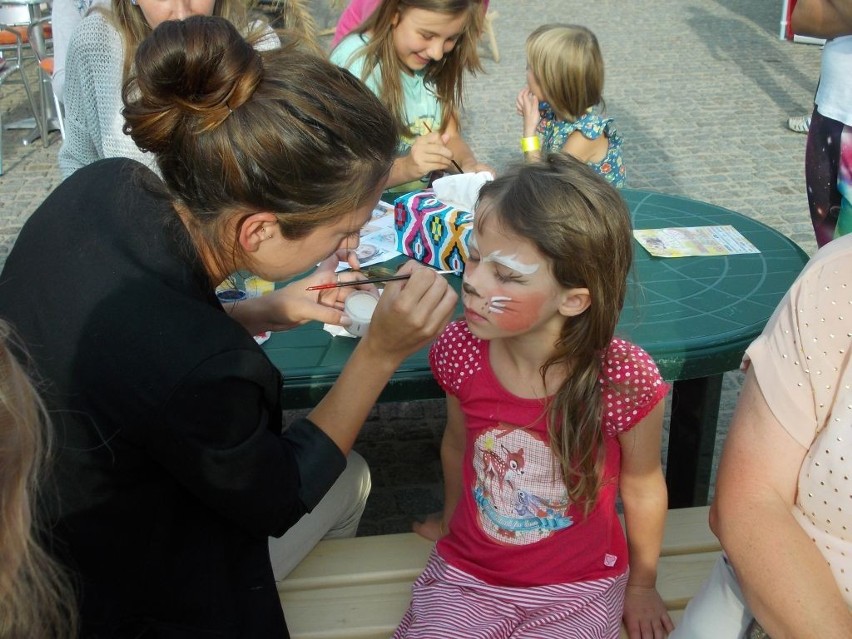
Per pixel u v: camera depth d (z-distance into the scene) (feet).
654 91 23.72
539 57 11.50
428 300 5.00
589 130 11.62
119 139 8.29
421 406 11.70
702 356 6.64
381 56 10.60
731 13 31.07
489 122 21.61
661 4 32.55
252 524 4.68
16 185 18.51
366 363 5.25
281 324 6.42
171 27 4.22
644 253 8.25
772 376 4.67
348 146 4.34
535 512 5.68
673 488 8.60
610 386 5.42
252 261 4.69
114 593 4.60
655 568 6.04
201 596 4.80
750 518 4.61
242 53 4.20
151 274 4.39
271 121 4.17
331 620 6.09
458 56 10.90
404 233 8.21
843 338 4.45
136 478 4.44
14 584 3.36
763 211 16.75
